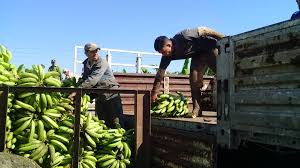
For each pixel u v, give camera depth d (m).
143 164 4.89
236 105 3.64
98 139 5.11
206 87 9.05
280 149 4.12
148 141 4.92
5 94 4.32
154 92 6.33
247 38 3.49
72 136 4.91
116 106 6.54
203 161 4.00
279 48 3.10
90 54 6.26
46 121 4.74
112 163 5.07
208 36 5.85
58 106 5.08
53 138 4.75
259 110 3.33
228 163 3.93
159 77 6.30
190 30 5.75
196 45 5.88
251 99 3.41
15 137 4.65
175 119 5.02
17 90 4.36
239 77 3.60
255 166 4.11
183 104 6.19
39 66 5.02
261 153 4.12
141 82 8.64
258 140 3.37
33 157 4.54
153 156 5.14
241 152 4.02
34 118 4.77
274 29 3.16
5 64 4.89
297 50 2.91
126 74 8.41
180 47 5.81
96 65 6.33
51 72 5.05
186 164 4.32
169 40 5.74
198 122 4.36
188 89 9.27
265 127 3.24
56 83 4.98
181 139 4.45
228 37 3.79
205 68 6.25
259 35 3.34
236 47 3.67
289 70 3.01
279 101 3.08
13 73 4.91
